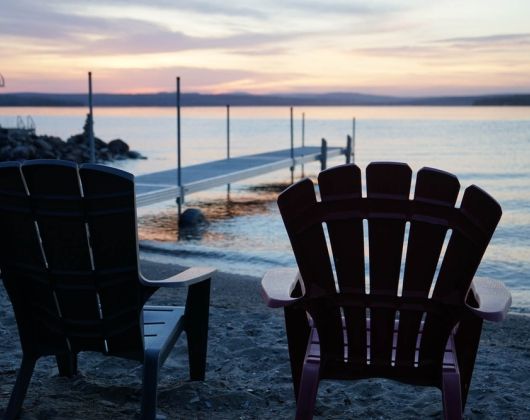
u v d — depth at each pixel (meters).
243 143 59.78
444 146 48.53
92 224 2.50
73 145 38.41
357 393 3.26
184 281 2.64
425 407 3.04
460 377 2.42
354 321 2.39
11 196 2.55
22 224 2.58
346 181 2.19
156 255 9.83
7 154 34.00
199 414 2.91
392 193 2.17
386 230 2.23
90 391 3.14
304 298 2.34
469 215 2.13
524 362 3.88
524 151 42.38
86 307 2.65
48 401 2.97
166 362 3.68
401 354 2.42
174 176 14.26
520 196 19.55
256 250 10.36
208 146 54.94
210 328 4.55
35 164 2.46
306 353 2.48
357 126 95.56
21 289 2.73
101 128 99.81
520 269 9.17
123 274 2.56
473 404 3.11
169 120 148.62
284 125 106.81
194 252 10.10
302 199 2.22
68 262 2.58
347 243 2.27
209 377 3.49
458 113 186.38
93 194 2.46
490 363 3.81
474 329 2.42
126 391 3.12
